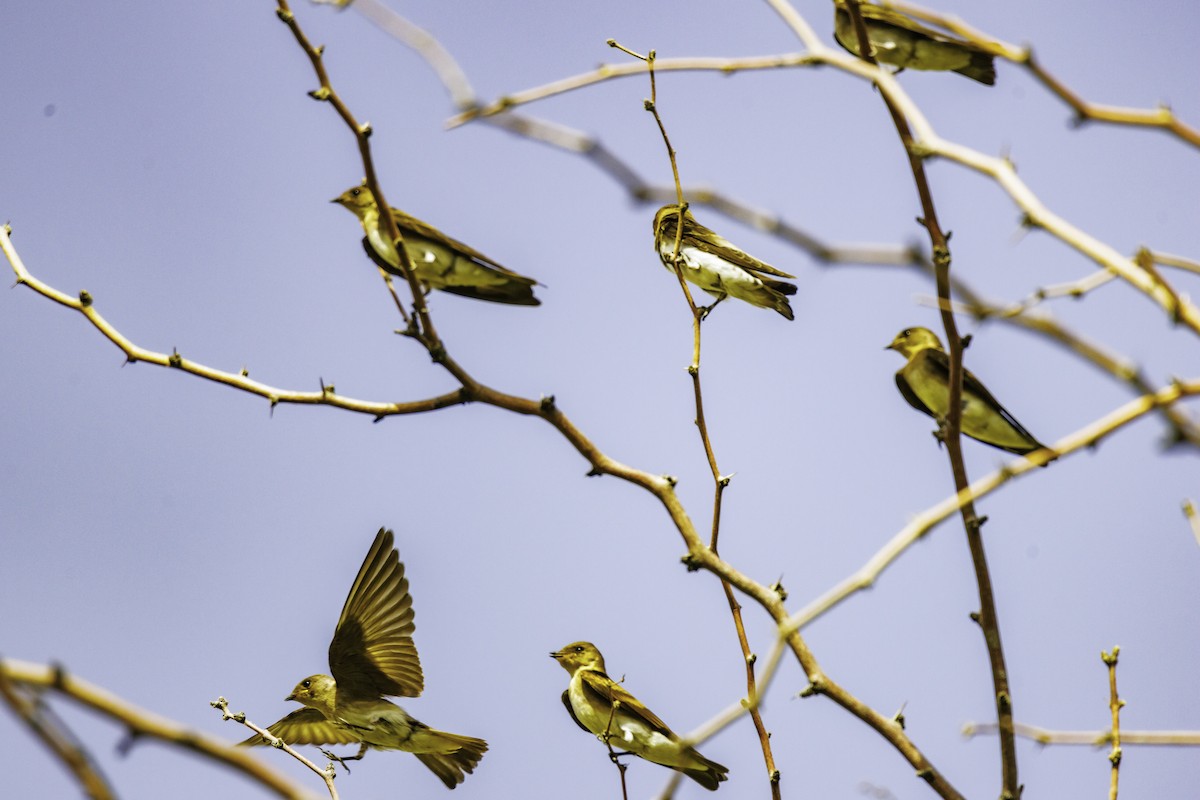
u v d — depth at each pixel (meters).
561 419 11.95
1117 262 6.24
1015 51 6.63
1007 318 6.18
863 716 10.75
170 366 12.50
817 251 6.57
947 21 6.83
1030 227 6.51
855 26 10.57
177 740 4.97
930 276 6.48
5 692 4.35
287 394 12.39
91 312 12.63
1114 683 11.27
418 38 7.06
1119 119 6.57
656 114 11.31
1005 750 10.74
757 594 11.09
